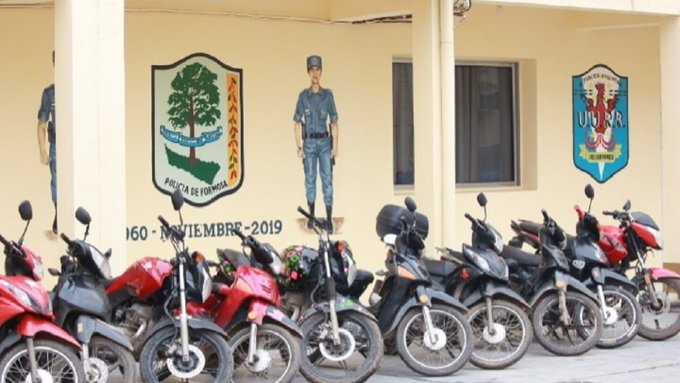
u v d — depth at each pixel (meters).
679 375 9.85
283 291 9.61
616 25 14.97
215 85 12.83
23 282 7.92
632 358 10.65
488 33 14.79
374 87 13.87
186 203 12.66
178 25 12.59
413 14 11.94
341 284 9.30
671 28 13.66
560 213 15.53
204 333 8.60
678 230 13.47
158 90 12.49
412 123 14.35
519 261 10.98
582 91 15.67
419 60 11.89
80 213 8.34
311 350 9.38
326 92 13.54
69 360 7.93
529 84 15.34
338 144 13.63
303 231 13.42
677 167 13.52
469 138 15.03
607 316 10.87
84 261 8.27
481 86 15.12
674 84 13.62
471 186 15.05
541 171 15.34
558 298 10.59
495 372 10.02
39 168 11.74
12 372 7.96
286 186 13.30
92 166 9.33
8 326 7.89
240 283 8.88
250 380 9.18
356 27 13.73
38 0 11.41
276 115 13.22
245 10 12.98
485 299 10.14
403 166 14.30
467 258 10.16
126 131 12.31
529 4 12.34
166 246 12.57
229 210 12.94
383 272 9.95
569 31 15.52
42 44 11.73
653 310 11.41
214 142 12.84
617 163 16.03
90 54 9.35
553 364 10.38
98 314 8.19
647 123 16.22
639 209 16.19
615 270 11.45
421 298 9.57
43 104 11.75
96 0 9.38
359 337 9.27
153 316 8.98
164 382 9.61
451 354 9.80
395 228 9.85
